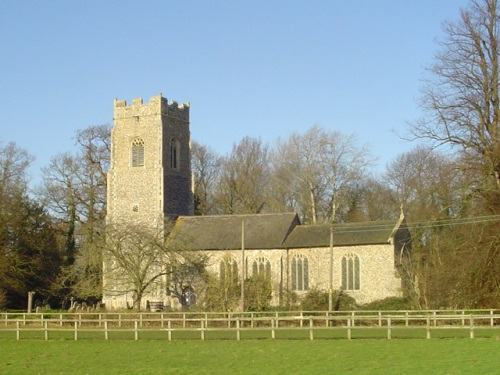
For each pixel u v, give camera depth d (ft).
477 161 167.43
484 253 161.27
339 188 304.30
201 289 219.41
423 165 318.45
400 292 218.59
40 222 264.31
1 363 121.29
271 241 245.45
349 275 232.73
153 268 234.79
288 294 234.58
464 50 173.78
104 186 308.40
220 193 344.49
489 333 151.23
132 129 272.92
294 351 128.67
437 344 132.05
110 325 192.24
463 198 169.68
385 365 108.47
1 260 236.63
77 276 250.16
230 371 107.55
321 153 306.35
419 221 250.57
